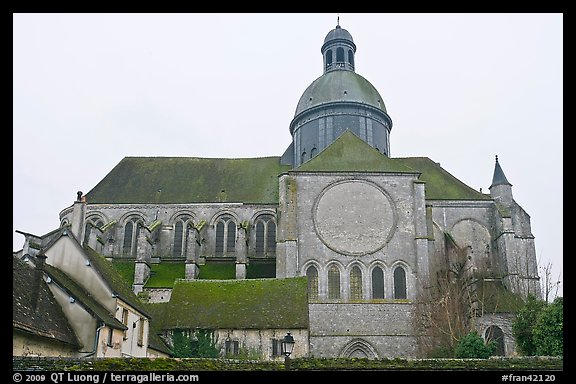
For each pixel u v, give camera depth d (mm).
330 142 65688
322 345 49125
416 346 48750
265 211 64000
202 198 65250
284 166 69375
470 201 61750
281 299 45250
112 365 21156
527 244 59969
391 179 54469
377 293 51438
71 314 30719
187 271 56344
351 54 72500
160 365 21812
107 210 64500
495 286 55031
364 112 66875
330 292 51312
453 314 46719
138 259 55781
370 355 48938
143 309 38812
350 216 53375
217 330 43000
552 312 34250
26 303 27781
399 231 53031
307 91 70250
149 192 66312
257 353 42125
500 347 49062
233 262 60812
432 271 52469
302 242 52562
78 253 34938
